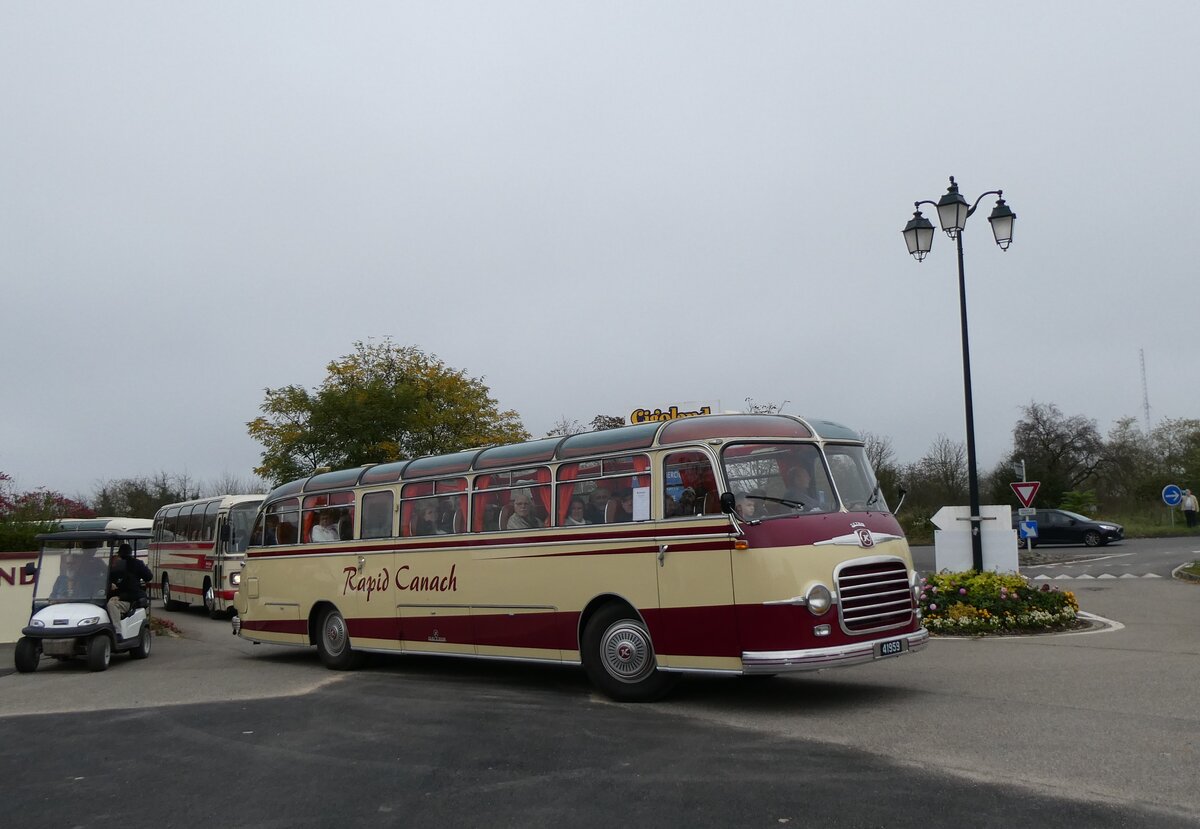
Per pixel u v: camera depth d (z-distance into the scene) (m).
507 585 11.94
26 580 19.80
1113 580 24.75
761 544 9.50
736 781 7.05
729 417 10.37
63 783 8.00
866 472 10.84
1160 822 5.85
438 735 9.20
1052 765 7.15
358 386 35.22
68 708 11.77
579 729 9.18
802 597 9.29
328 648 14.76
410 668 14.40
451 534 12.83
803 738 8.36
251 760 8.49
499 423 40.53
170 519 29.20
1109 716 8.68
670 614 10.09
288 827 6.50
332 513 14.94
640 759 7.87
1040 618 14.83
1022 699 9.61
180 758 8.71
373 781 7.58
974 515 17.48
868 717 9.12
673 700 10.57
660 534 10.26
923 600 15.56
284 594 15.62
